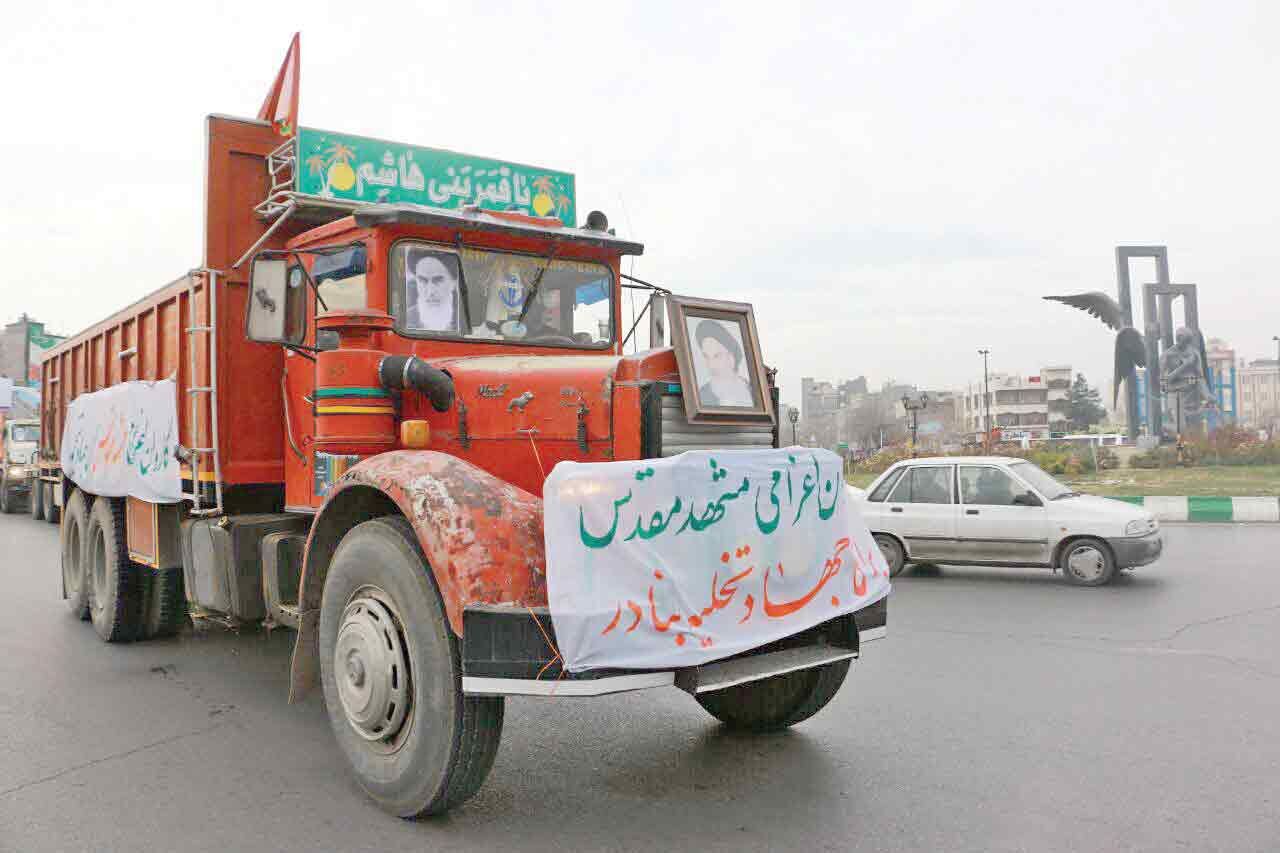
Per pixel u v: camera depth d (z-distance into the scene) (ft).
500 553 12.46
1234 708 19.35
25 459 75.51
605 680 11.87
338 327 15.69
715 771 15.61
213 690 20.95
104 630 25.81
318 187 19.60
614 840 12.83
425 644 12.92
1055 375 395.75
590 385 14.28
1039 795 14.44
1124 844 12.61
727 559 13.03
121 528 25.67
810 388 462.19
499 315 18.04
